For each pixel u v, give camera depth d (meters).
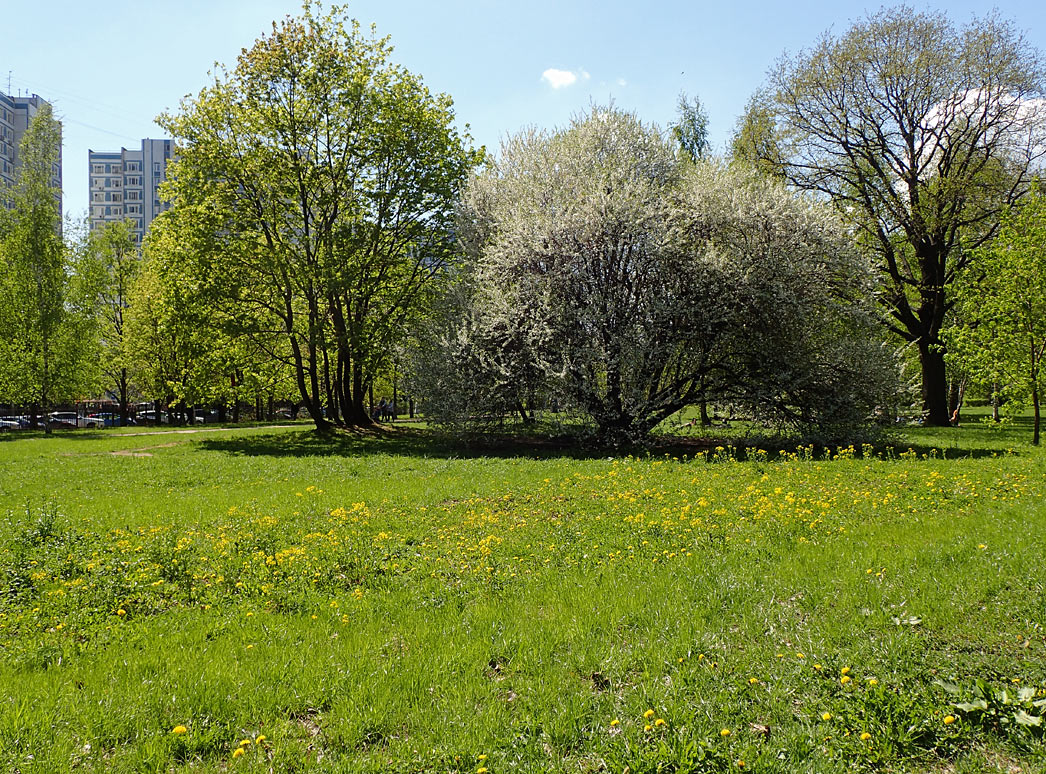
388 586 7.64
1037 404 20.36
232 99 29.08
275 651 5.77
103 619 6.80
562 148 25.88
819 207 22.75
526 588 7.34
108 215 137.12
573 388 21.84
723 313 21.41
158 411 49.62
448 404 23.12
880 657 5.12
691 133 35.47
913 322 30.73
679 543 8.95
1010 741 4.00
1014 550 7.72
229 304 29.03
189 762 4.08
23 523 10.98
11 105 102.62
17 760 4.01
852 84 29.00
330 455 23.19
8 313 39.03
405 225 30.69
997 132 28.25
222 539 9.84
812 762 3.85
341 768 3.94
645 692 4.71
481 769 3.81
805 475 14.20
